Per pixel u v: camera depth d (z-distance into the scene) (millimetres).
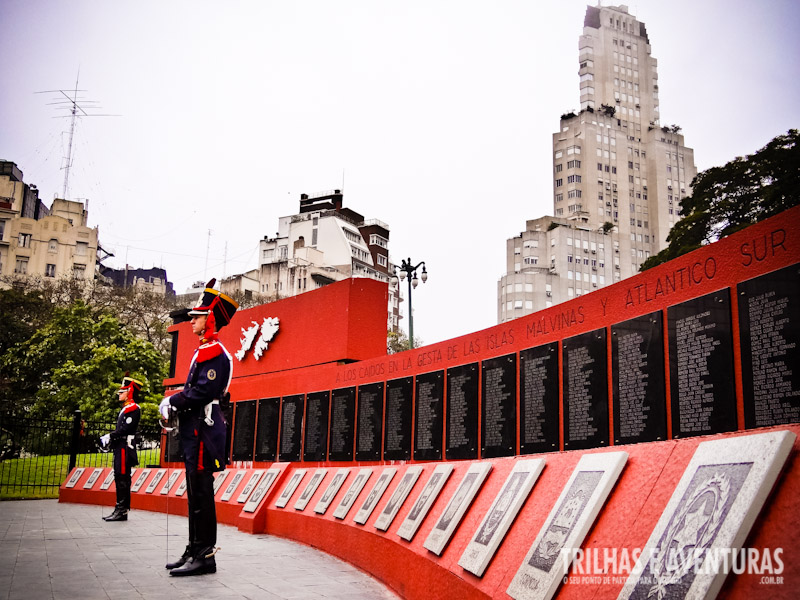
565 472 3633
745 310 5496
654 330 6512
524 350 8484
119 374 31875
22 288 46406
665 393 6320
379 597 5441
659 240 86938
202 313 7191
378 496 6898
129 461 11375
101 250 83625
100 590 5559
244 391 15648
